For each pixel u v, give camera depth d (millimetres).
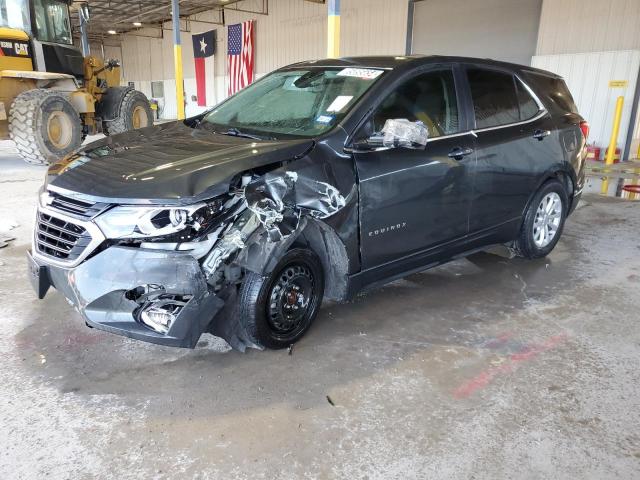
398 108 3207
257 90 3873
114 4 23094
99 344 2936
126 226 2387
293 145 2781
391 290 3793
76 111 9086
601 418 2359
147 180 2469
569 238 5184
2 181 7629
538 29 12234
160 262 2367
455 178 3412
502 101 3900
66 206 2580
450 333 3145
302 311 2957
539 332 3172
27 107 8172
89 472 1982
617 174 9352
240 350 2762
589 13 11305
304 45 19141
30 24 8953
